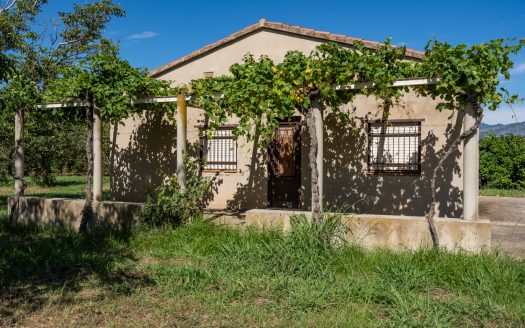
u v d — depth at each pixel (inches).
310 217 286.4
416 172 358.3
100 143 392.5
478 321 173.0
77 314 179.6
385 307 189.5
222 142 428.8
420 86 299.0
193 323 169.9
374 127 373.1
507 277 210.4
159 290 210.8
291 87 293.1
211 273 230.1
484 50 257.4
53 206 392.5
